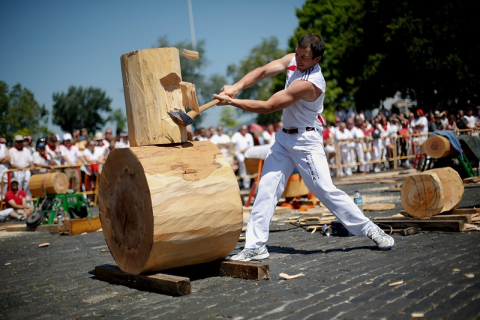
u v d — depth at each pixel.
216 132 18.44
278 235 6.82
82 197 10.36
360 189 12.88
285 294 3.78
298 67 4.82
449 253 4.69
